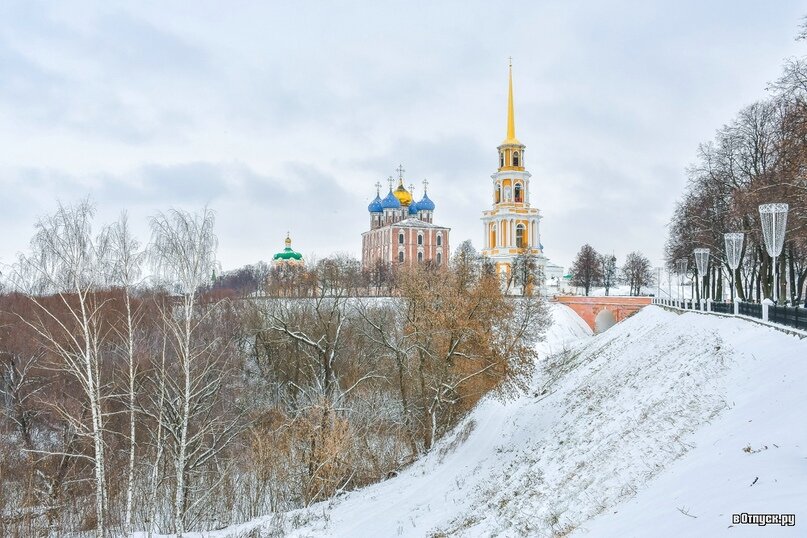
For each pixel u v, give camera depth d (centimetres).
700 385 2047
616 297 9388
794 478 1010
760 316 2850
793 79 3766
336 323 4541
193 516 2716
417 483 2947
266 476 3000
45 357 3203
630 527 1135
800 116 3581
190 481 2914
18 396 3131
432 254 14062
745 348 2278
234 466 3247
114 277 2636
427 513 2311
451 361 3609
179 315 3269
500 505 1936
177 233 2755
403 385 3847
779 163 4084
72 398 2989
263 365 4878
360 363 4647
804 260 5066
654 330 4034
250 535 2328
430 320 3488
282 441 3222
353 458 3272
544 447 2556
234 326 4669
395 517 2356
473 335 3491
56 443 3177
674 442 1598
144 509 2747
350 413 3703
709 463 1279
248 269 11788
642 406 2180
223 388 3847
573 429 2595
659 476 1398
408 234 13938
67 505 2697
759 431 1346
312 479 2997
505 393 3778
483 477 2644
